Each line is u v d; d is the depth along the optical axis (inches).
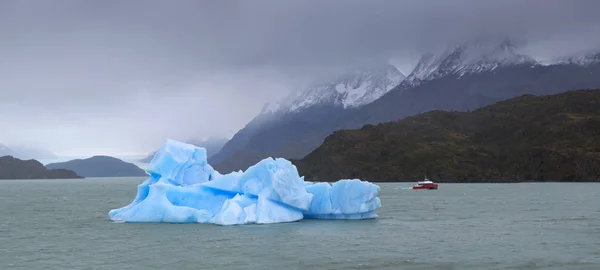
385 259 1183.6
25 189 7239.2
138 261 1175.0
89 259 1205.7
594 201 3176.7
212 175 2030.0
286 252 1266.0
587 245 1366.9
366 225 1790.1
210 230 1624.0
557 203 3026.6
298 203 1822.1
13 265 1151.0
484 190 5226.4
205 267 1105.4
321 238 1480.1
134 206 1932.8
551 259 1175.6
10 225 1951.3
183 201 1860.2
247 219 1743.4
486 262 1147.3
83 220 2110.0
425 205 2982.3
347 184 1916.8
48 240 1512.1
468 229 1722.4
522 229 1720.0
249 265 1123.3
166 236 1517.0
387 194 4495.6
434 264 1130.0
